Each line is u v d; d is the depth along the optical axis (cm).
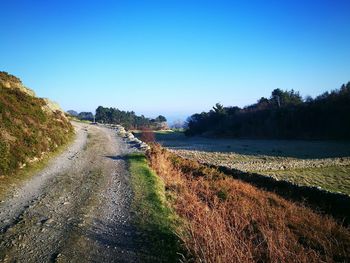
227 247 737
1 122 1678
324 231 1361
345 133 7756
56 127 2748
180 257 765
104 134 4309
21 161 1563
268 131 9619
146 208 1117
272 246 845
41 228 906
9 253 748
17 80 3011
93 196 1258
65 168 1791
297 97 10862
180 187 1598
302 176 3647
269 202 1869
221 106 12888
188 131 13088
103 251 793
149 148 2891
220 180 2328
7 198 1145
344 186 3089
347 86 8894
